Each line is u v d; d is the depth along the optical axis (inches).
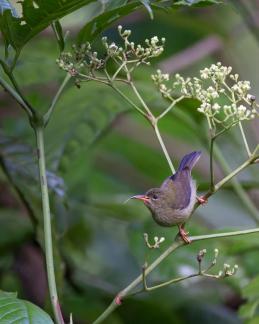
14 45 264.8
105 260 479.8
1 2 271.0
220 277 254.8
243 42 626.2
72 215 469.4
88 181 529.7
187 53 566.9
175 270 418.9
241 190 402.0
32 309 240.4
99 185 575.8
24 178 358.3
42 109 417.7
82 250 477.1
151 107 418.9
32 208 354.6
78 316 459.5
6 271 466.0
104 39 268.4
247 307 363.9
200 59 588.7
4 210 459.2
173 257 422.3
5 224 451.5
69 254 466.6
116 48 269.4
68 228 471.5
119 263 483.2
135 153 565.0
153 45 268.7
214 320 463.2
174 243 256.5
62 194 337.4
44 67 407.2
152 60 474.3
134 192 579.5
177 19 535.8
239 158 462.0
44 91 445.1
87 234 478.6
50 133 390.3
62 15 257.4
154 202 279.0
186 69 610.2
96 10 306.5
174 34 610.2
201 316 462.3
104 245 483.2
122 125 563.2
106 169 581.3
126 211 468.4
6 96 485.4
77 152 385.4
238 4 490.6
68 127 392.8
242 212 556.7
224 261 420.8
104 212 472.7
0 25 259.9
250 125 518.3
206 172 568.7
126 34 268.2
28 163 362.6
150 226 435.2
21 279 467.2
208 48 571.2
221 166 411.2
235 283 421.1
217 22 586.2
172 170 267.7
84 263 475.2
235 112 254.2
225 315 466.0
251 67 626.8
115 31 592.1
